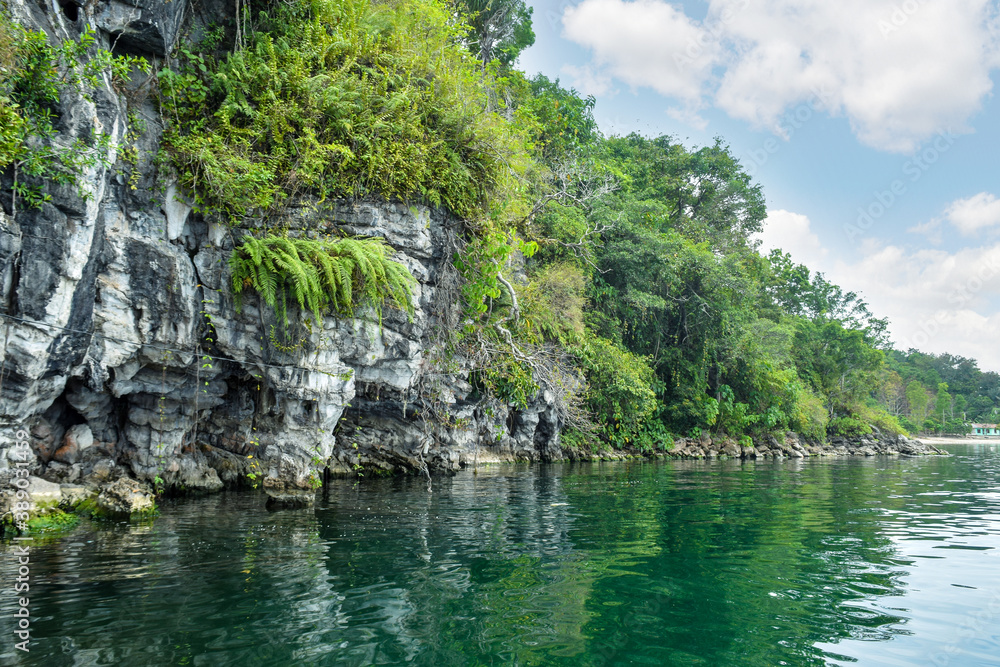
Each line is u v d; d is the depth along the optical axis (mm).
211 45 11141
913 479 18219
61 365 8391
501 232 14609
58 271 7738
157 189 9656
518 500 11352
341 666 3844
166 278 9680
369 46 12367
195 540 7207
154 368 10180
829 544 7797
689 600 5395
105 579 5523
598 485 14398
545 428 22062
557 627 4691
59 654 3838
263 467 11711
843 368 45500
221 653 3973
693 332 30688
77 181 7777
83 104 7945
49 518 7812
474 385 16641
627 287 26328
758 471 20219
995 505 11867
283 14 11953
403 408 13938
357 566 6227
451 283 13836
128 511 8469
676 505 11219
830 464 26219
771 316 44219
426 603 5137
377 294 11188
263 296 10070
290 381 10922
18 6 7434
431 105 13000
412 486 13133
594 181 26109
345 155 11336
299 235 11070
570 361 21984
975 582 6062
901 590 5762
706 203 37812
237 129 10539
